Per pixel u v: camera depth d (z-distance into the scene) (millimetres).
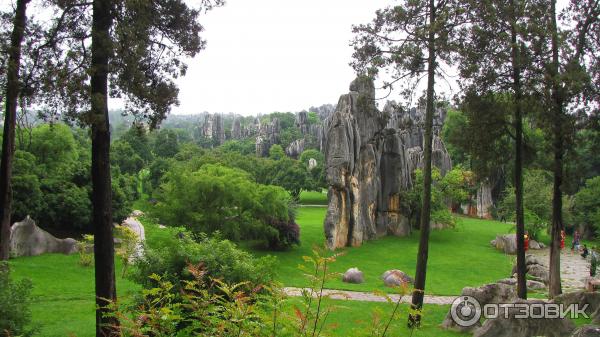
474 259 39500
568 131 19484
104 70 12336
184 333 5926
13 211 28344
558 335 13789
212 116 162500
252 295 6457
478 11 17344
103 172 12719
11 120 14836
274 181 73375
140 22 12625
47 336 14266
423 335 16188
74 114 12039
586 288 24141
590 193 48938
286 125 154250
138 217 33312
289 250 37344
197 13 14828
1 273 9375
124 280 23266
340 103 42625
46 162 37688
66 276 23922
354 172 41438
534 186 48781
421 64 18328
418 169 50188
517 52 17938
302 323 5906
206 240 13859
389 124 47906
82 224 31812
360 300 22953
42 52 12594
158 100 13859
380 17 18203
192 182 33219
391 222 47094
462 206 69312
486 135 20703
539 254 43656
